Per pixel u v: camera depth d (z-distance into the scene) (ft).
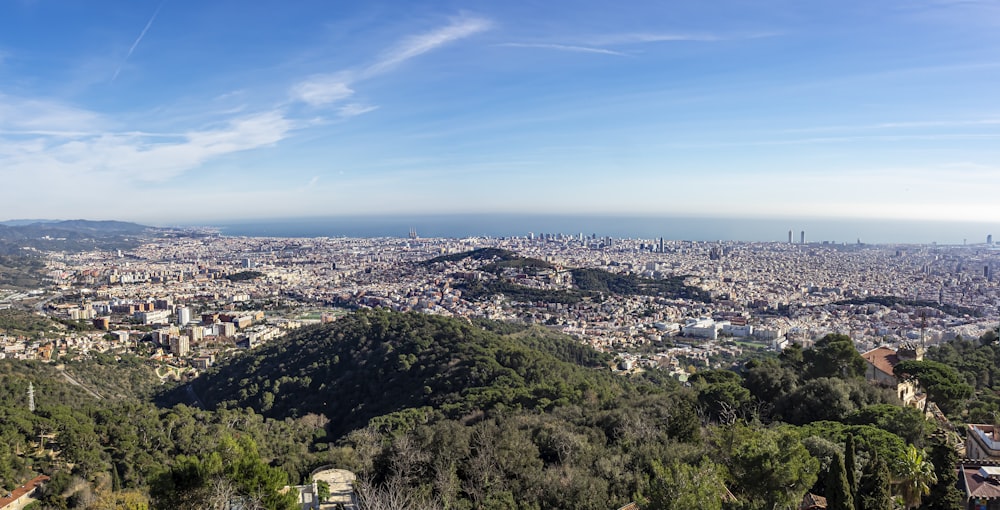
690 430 149.48
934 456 116.06
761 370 214.28
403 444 150.71
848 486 101.86
